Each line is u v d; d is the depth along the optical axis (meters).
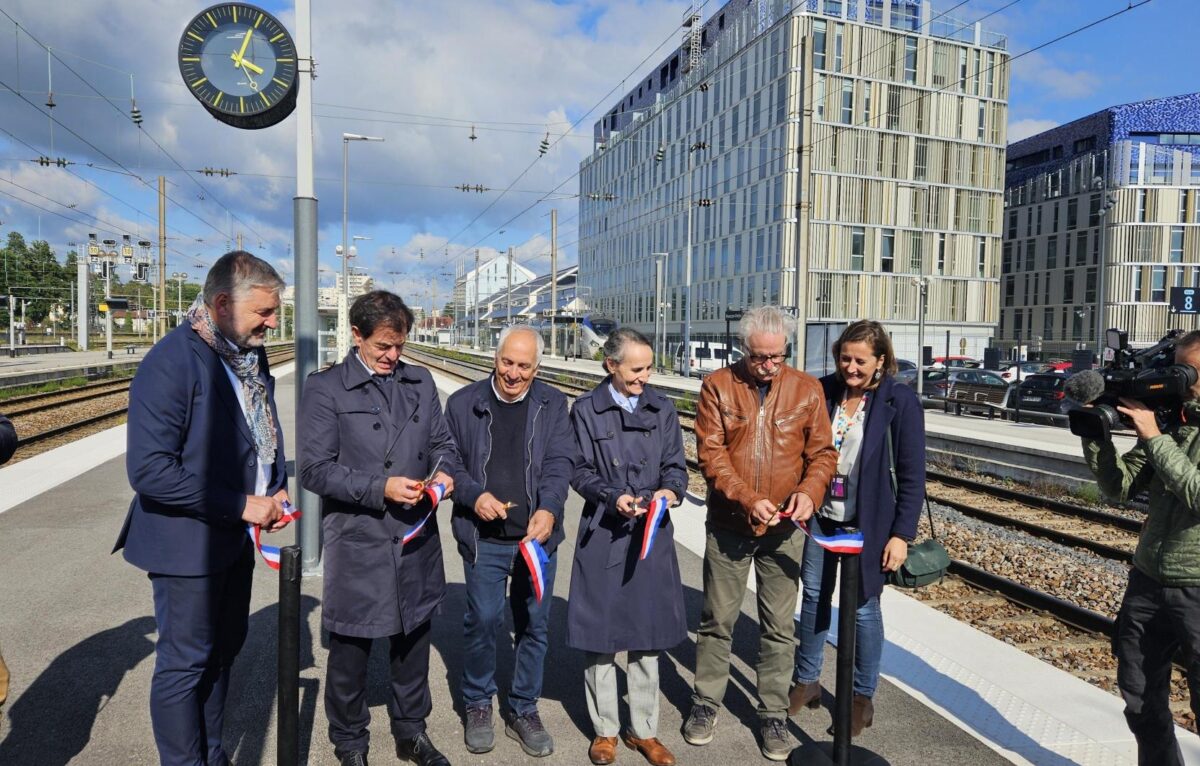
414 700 3.30
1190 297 20.03
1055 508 9.65
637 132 65.25
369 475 3.04
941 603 5.91
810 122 16.50
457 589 5.50
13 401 19.20
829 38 43.66
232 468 2.79
